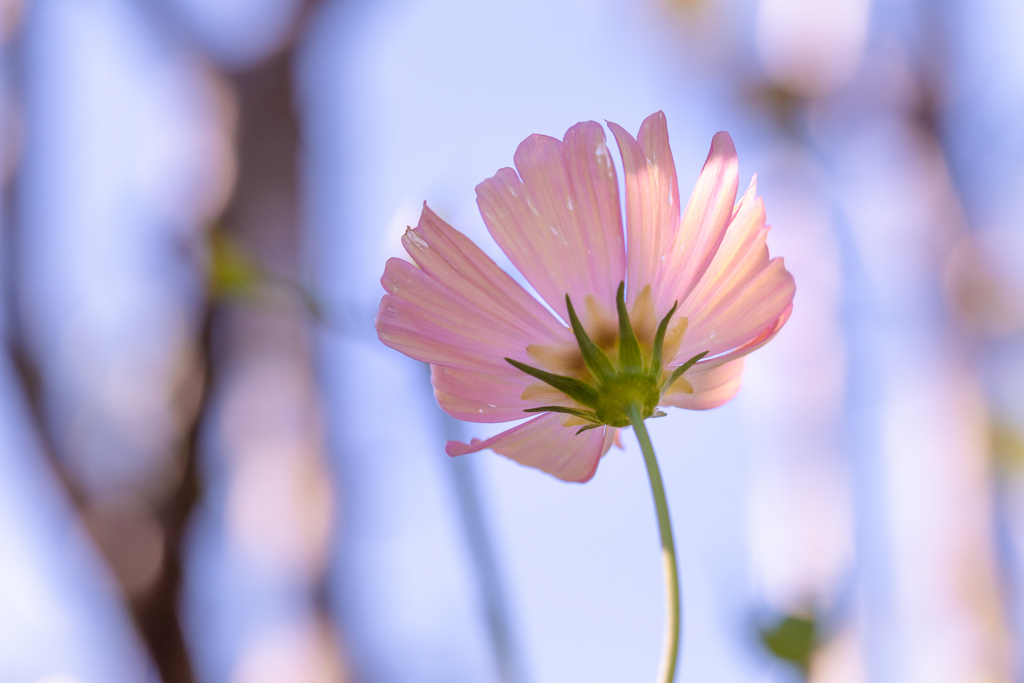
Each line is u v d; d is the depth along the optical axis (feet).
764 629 2.03
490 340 2.03
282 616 4.35
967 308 5.51
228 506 4.43
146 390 4.52
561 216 2.03
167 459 4.36
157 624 4.10
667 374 2.04
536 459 2.03
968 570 4.37
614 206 2.03
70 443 4.31
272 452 4.51
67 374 4.42
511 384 2.03
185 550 4.24
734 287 2.04
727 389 2.06
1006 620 4.00
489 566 2.10
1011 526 4.65
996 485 4.80
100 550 4.14
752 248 2.04
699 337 2.04
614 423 2.03
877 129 6.34
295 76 5.29
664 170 2.04
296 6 5.27
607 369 2.03
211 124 5.15
